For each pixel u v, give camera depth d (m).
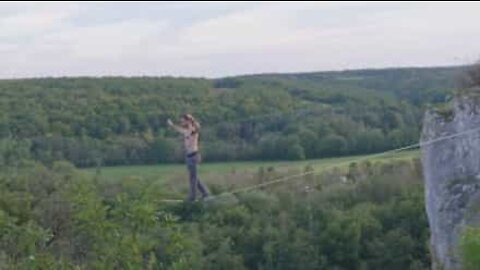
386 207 45.91
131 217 9.99
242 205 45.16
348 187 48.88
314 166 45.28
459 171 19.45
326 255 45.16
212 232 42.25
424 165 20.70
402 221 45.03
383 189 48.25
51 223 10.19
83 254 9.94
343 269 44.59
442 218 19.44
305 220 46.59
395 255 43.75
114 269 9.75
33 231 9.80
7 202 10.48
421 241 43.75
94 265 9.70
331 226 45.19
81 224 10.04
